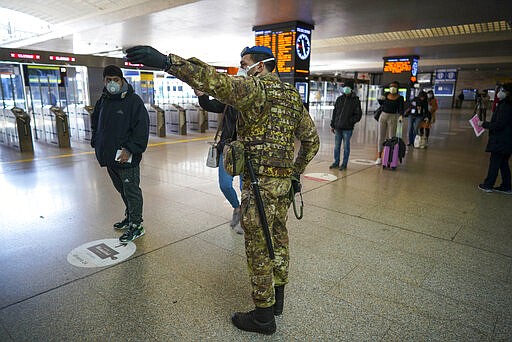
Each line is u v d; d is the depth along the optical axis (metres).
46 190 5.06
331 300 2.51
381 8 8.54
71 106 10.86
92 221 3.92
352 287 2.69
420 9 8.59
